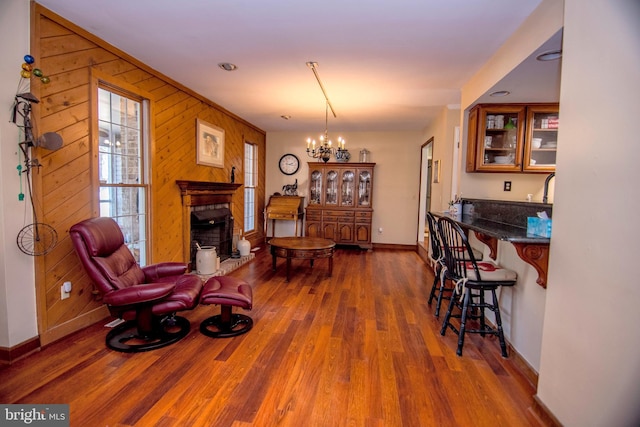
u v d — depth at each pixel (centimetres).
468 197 396
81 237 231
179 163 405
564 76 166
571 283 157
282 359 234
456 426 171
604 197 136
